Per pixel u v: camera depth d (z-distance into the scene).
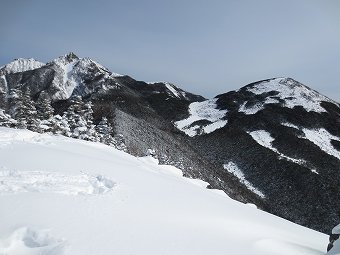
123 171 18.73
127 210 12.13
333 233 13.22
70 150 23.67
